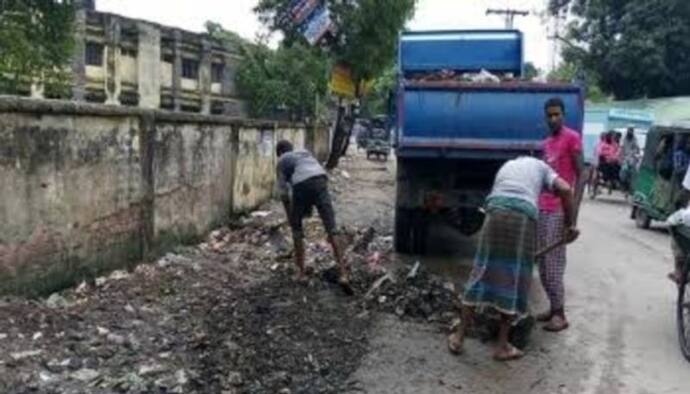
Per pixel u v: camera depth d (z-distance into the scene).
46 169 7.01
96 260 7.97
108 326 6.43
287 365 5.80
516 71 12.69
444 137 9.55
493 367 6.08
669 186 13.74
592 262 10.98
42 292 7.04
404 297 7.63
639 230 14.88
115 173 8.29
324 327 6.82
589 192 22.88
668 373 6.09
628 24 30.88
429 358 6.20
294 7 23.72
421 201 10.24
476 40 12.69
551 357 6.40
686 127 13.59
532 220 6.19
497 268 6.15
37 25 16.50
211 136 11.49
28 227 6.79
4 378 5.13
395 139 10.23
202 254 9.81
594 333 7.17
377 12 26.62
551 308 7.25
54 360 5.53
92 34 28.12
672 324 7.56
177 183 10.05
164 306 7.21
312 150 24.34
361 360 6.06
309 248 10.44
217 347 6.09
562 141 7.17
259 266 9.28
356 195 18.86
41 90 16.94
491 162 9.83
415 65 12.80
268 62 36.66
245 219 12.98
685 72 30.89
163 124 9.50
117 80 29.44
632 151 21.11
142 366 5.57
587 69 33.00
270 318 6.97
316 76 34.91
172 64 32.81
